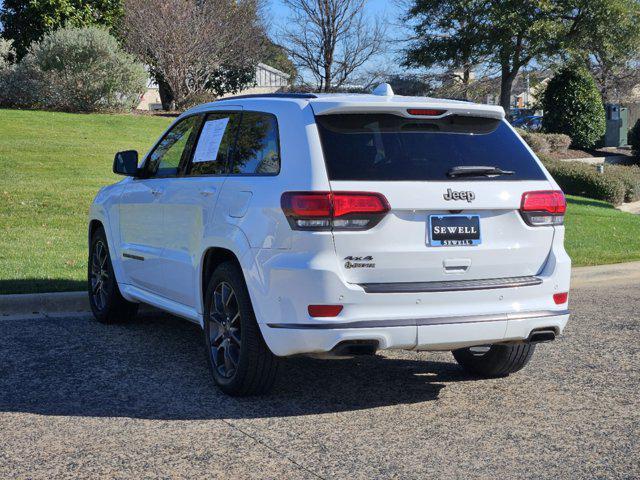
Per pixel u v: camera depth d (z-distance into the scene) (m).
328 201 4.73
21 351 6.48
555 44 32.25
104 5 31.91
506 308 5.08
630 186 21.81
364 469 4.16
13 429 4.71
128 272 7.04
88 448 4.42
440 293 4.90
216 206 5.46
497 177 5.13
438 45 34.75
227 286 5.32
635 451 4.45
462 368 6.25
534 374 6.06
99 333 7.16
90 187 15.14
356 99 5.12
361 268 4.79
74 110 27.02
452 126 5.23
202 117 6.26
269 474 4.09
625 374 6.05
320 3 41.97
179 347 6.70
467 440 4.61
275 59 44.34
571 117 30.91
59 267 9.32
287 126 5.10
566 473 4.13
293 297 4.76
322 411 5.11
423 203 4.85
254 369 5.13
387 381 5.84
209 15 33.00
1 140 19.86
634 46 33.03
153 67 33.25
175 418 4.93
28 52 29.23
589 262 11.39
